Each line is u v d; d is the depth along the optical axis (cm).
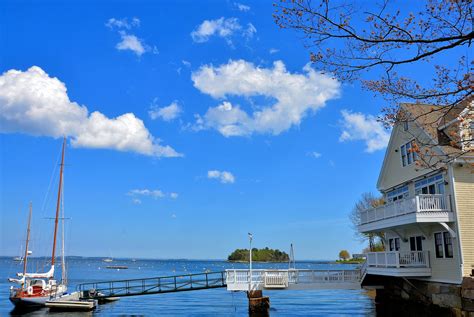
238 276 3378
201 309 4134
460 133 2253
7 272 12712
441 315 2533
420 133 2723
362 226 3338
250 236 3472
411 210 2575
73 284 7662
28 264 16188
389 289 3322
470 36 922
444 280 2530
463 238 2411
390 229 3097
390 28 983
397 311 3172
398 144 3156
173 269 17900
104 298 4244
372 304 4272
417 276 2698
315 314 3469
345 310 3750
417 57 1007
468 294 2273
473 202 2467
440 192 2630
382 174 3431
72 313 3809
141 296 5728
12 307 4206
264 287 3341
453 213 2461
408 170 2989
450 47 959
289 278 3353
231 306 4416
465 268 2375
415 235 2923
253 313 3291
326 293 5928
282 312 3625
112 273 13400
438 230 2611
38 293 4138
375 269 3016
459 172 2494
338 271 3375
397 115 1336
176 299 5275
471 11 964
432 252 2678
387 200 3406
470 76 1091
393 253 2764
